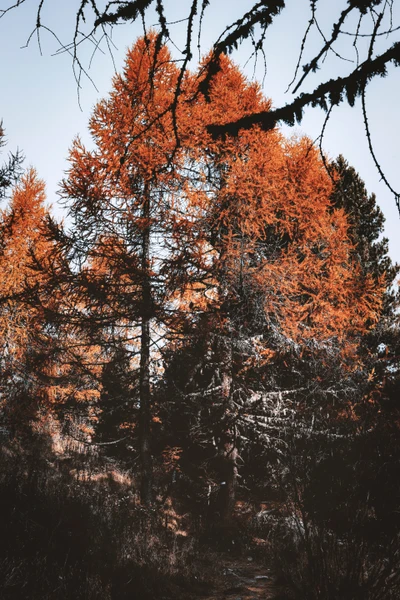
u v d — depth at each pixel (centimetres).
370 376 1240
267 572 803
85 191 1112
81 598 526
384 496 728
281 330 1185
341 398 1223
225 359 1220
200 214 1153
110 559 671
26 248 1398
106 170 1102
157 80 1092
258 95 1148
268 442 1195
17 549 570
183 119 1046
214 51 188
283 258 1157
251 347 1212
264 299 1150
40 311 1202
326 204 1141
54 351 1252
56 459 1487
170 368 1312
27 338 1445
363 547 502
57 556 604
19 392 1434
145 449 1264
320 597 492
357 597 474
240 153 1180
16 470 825
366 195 1666
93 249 1183
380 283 1227
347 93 175
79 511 772
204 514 1253
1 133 1127
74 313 1205
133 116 1064
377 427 956
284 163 1154
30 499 713
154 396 1279
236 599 654
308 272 1179
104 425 1686
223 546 980
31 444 1542
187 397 1248
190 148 1114
